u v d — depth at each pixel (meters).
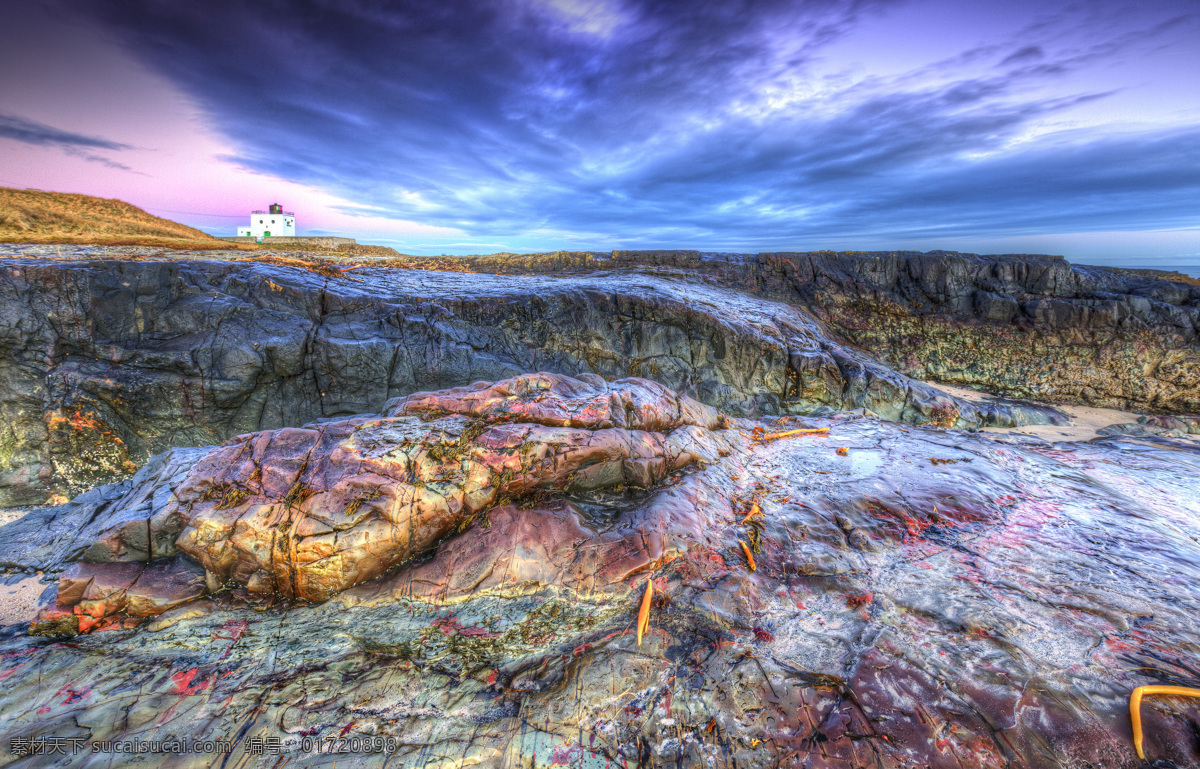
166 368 8.20
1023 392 14.07
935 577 4.16
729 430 7.10
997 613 3.70
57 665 3.40
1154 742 2.67
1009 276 15.86
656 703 3.09
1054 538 4.80
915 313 16.20
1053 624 3.58
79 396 7.73
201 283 9.04
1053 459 7.25
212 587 3.94
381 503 3.98
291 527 3.86
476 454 4.50
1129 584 4.07
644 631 3.60
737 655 3.39
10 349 7.53
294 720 3.02
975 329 15.33
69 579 3.80
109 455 7.99
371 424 4.72
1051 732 2.75
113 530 4.04
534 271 19.95
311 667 3.39
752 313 14.10
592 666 3.35
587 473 4.94
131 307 8.34
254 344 8.66
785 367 12.15
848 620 3.69
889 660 3.29
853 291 17.09
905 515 5.07
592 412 5.27
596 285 13.50
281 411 8.98
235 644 3.56
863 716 2.91
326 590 3.87
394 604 3.83
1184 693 2.92
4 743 2.83
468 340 10.62
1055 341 14.37
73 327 7.90
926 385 12.44
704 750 2.82
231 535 3.88
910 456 6.67
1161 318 13.79
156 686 3.24
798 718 2.93
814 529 4.82
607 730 2.96
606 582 3.99
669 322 12.32
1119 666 3.17
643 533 4.41
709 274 18.42
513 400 5.20
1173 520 5.31
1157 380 13.37
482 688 3.24
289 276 10.12
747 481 5.84
